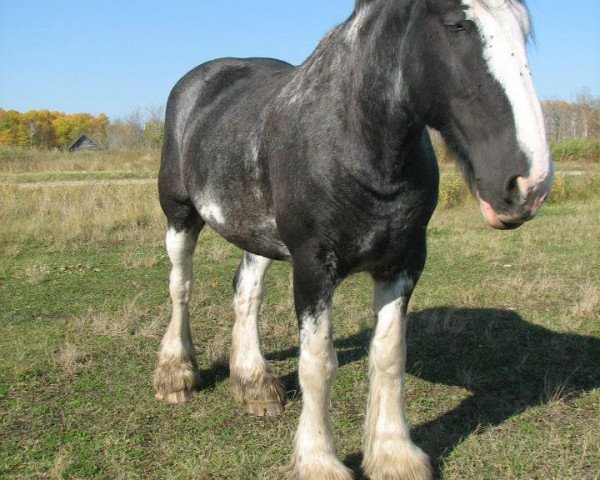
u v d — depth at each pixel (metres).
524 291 5.92
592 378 3.99
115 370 4.30
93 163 26.75
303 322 2.73
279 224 2.79
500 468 2.99
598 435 3.25
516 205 1.96
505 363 4.30
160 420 3.61
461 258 7.68
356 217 2.53
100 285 6.64
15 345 4.75
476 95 1.99
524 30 1.99
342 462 3.05
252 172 3.03
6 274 7.12
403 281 2.83
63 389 3.99
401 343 2.89
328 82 2.62
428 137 2.73
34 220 9.61
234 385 3.87
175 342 4.02
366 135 2.42
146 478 2.98
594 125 36.47
